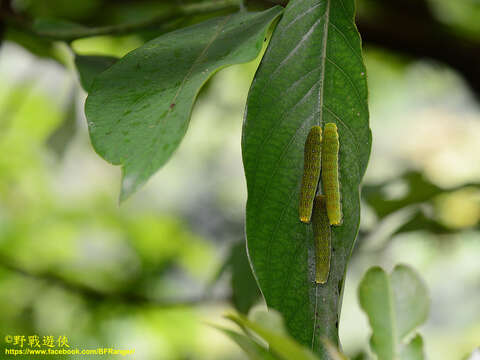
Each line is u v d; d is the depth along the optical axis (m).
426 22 0.74
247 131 0.42
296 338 0.42
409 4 0.73
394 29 0.73
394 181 0.63
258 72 0.42
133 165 0.36
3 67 0.82
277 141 0.42
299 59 0.42
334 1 0.42
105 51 0.77
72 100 0.74
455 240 0.90
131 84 0.39
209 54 0.39
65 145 0.76
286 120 0.42
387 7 0.73
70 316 0.78
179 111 0.37
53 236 0.96
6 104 0.86
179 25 0.52
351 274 0.88
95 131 0.37
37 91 0.89
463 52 0.74
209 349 0.83
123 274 0.86
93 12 0.72
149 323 0.80
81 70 0.49
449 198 0.66
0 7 0.53
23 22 0.53
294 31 0.42
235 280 0.58
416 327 0.44
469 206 0.66
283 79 0.42
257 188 0.42
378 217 0.64
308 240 0.42
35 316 0.78
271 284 0.42
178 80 0.38
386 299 0.45
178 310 0.81
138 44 0.75
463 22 0.81
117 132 0.37
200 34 0.41
